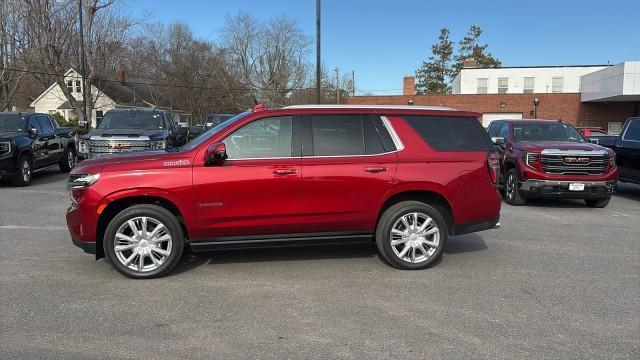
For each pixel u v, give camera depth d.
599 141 12.60
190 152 5.23
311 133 5.39
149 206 5.16
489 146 5.75
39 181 13.46
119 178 5.05
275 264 5.76
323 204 5.33
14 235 7.09
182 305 4.49
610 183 9.59
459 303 4.55
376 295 4.76
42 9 31.50
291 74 57.47
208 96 56.69
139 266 5.16
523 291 4.88
